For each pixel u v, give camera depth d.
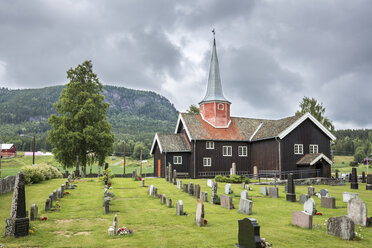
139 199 25.11
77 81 50.59
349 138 180.88
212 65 54.00
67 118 48.28
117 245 12.31
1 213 19.08
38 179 36.28
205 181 39.56
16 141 180.88
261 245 11.54
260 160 47.50
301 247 12.14
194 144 46.28
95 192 29.19
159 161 49.12
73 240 13.02
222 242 12.70
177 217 17.83
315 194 29.17
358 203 16.11
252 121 54.06
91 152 50.53
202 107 52.28
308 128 45.03
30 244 12.32
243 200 19.48
